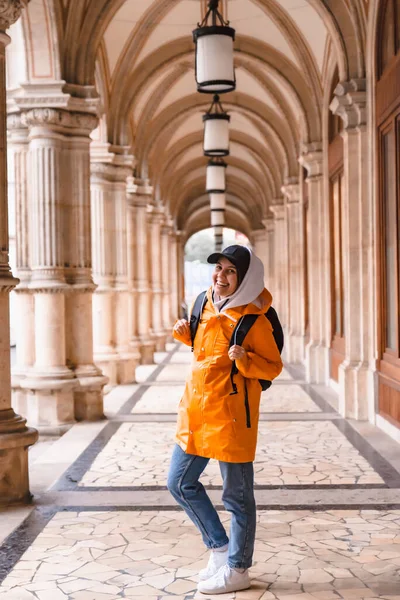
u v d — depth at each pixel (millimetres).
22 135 9680
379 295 9008
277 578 4176
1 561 4508
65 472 6832
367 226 9539
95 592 4004
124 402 11383
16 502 5746
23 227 9688
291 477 6578
